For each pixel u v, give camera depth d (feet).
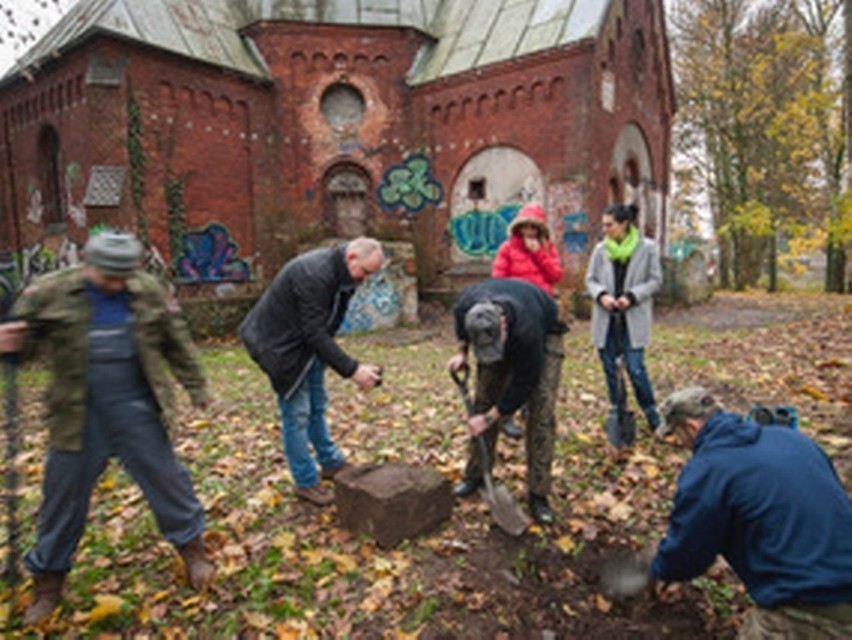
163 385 8.68
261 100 42.83
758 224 56.08
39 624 8.63
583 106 39.06
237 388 22.56
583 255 39.65
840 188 54.90
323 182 44.91
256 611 8.85
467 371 11.78
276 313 10.98
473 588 9.28
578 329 34.96
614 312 14.71
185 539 9.23
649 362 23.32
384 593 9.10
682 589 9.25
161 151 37.45
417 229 46.29
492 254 43.88
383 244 39.01
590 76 38.68
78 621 8.65
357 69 44.68
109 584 9.59
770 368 21.18
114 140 35.22
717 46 61.62
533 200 41.70
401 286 39.29
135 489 13.06
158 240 37.42
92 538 11.04
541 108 40.60
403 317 39.52
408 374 23.97
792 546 6.13
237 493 12.72
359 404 19.20
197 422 17.39
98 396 8.35
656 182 53.98
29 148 41.68
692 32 63.93
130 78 35.70
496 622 8.64
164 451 8.94
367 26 44.21
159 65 37.09
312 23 43.34
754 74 55.77
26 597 9.32
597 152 39.93
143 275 8.78
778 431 6.83
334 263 10.83
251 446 15.52
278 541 10.55
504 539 10.57
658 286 14.46
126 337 8.48
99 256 7.90
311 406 12.46
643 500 11.90
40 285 8.07
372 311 38.01
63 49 36.14
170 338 8.98
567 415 16.84
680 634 8.46
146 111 36.60
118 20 35.65
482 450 10.73
